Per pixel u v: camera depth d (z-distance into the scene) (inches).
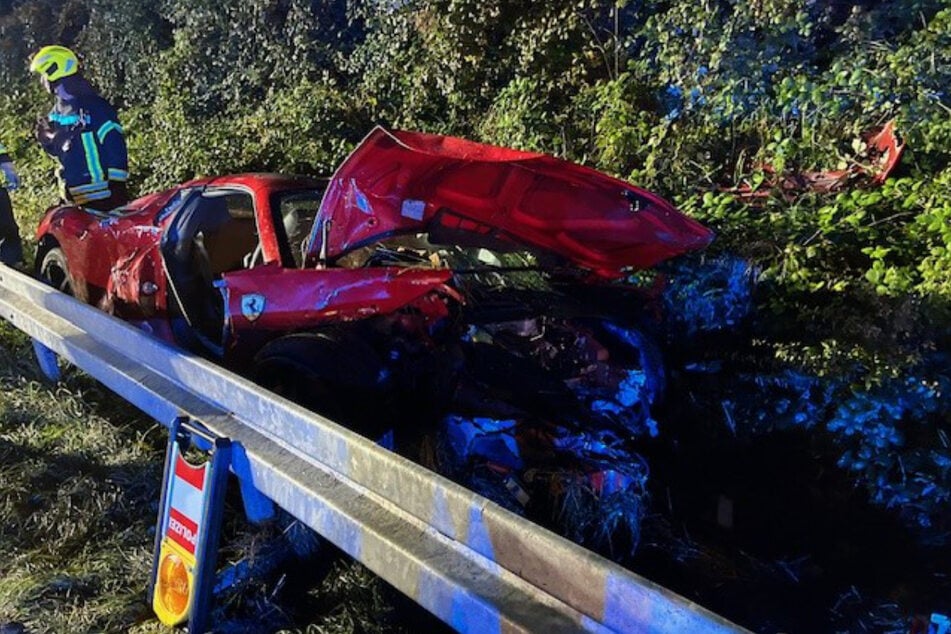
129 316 206.5
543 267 180.7
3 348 220.7
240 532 138.3
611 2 305.6
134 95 519.2
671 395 166.2
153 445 174.9
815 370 166.4
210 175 358.9
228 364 162.6
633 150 269.1
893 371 156.3
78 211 232.7
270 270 155.7
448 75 342.6
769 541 142.7
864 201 205.6
